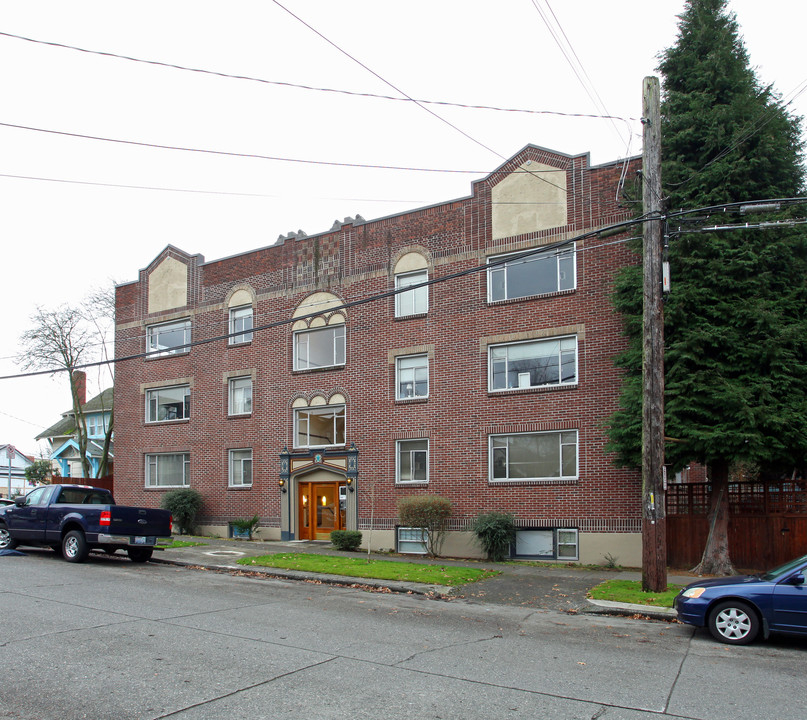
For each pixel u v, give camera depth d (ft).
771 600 33.14
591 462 65.10
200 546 73.10
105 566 57.31
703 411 51.78
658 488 46.11
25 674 25.29
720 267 53.21
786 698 24.66
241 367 89.97
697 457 53.98
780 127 56.13
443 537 71.31
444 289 75.00
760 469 69.62
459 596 47.78
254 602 42.75
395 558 69.15
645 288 46.65
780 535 57.67
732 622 33.83
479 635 35.01
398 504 73.97
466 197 74.90
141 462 98.63
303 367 84.94
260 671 26.35
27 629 32.60
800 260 54.03
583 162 69.05
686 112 58.18
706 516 60.18
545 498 66.95
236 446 89.04
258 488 86.33
